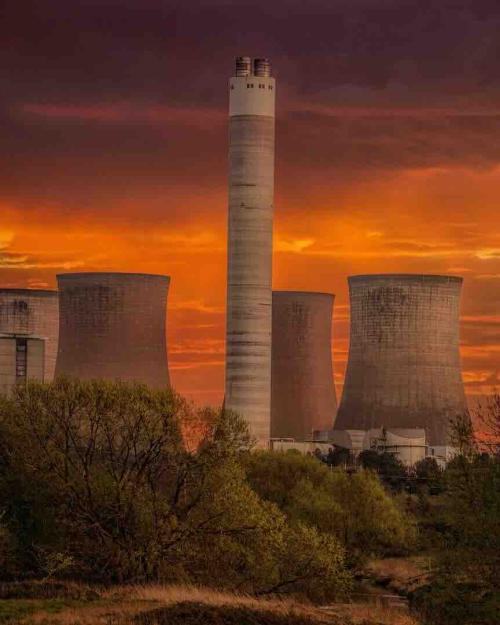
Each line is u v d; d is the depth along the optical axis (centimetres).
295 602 6350
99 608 5100
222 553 6844
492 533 4744
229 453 7031
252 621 4875
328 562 6869
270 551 6819
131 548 6819
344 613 5866
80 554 6900
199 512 6912
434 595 4838
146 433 6969
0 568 6644
